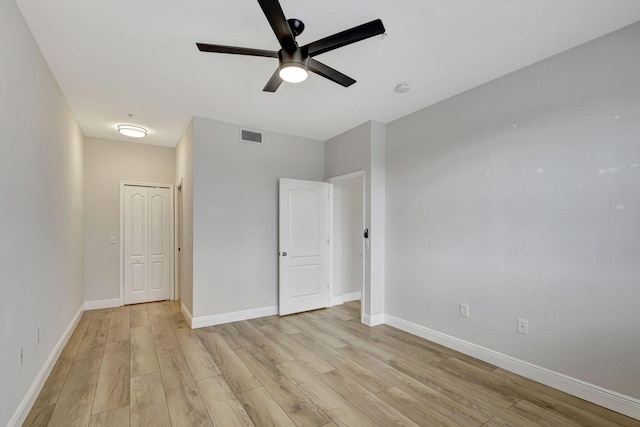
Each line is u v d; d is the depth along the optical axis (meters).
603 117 2.15
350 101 3.31
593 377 2.16
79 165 4.07
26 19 2.00
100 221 4.63
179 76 2.77
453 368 2.69
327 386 2.39
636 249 2.00
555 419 1.98
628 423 1.94
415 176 3.54
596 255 2.16
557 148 2.37
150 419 1.97
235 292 4.01
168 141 4.85
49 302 2.59
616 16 1.97
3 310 1.68
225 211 3.97
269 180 4.34
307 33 2.18
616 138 2.09
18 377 1.88
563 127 2.35
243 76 2.78
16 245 1.88
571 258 2.28
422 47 2.32
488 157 2.82
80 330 3.63
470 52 2.39
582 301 2.22
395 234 3.77
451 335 3.11
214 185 3.89
